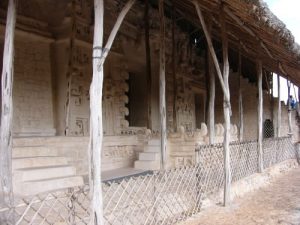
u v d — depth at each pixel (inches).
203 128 332.8
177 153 319.9
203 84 647.1
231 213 253.8
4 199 171.6
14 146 239.8
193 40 613.6
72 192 166.1
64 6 357.4
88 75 374.9
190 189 244.8
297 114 713.0
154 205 205.6
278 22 255.8
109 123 410.0
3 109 178.5
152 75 504.4
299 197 315.6
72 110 354.0
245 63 665.0
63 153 277.1
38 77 344.8
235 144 334.3
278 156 516.4
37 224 156.4
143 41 470.0
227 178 275.4
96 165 162.1
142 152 348.2
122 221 184.2
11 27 182.7
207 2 270.8
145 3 426.0
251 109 690.8
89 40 372.5
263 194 331.6
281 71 517.7
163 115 270.4
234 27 322.3
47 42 354.9
